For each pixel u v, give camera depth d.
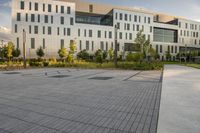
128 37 66.31
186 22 81.19
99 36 61.81
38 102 7.14
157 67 26.81
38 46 53.72
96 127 4.59
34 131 4.36
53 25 55.50
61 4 56.62
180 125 4.57
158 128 4.40
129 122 4.92
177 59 77.44
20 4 51.75
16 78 15.33
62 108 6.29
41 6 54.12
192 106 6.26
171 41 79.12
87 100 7.44
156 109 6.11
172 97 7.66
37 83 12.35
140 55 37.97
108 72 21.05
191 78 14.45
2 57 49.00
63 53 50.41
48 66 32.50
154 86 10.86
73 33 58.06
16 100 7.49
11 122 4.96
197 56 73.56
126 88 10.23
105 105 6.67
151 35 71.56
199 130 4.25
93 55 58.88
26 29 52.34
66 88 10.34
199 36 85.00
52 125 4.73
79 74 18.70
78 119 5.19
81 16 63.66
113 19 64.00
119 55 61.16
